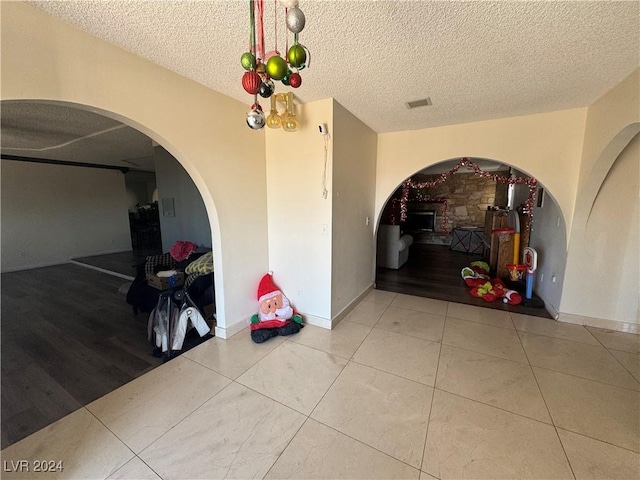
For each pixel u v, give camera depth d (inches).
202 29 59.2
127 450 57.7
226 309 102.7
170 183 164.2
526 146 116.8
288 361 89.4
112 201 289.3
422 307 134.0
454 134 129.8
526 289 144.7
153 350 96.5
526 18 54.8
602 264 108.2
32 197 233.3
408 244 227.1
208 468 54.0
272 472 53.1
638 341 100.1
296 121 93.3
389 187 147.5
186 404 70.8
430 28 58.3
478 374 82.2
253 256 113.0
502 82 84.7
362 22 56.1
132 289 127.6
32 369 86.4
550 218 133.9
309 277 113.3
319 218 106.8
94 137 151.8
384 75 80.3
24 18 50.8
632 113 78.4
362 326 113.9
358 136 123.0
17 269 224.5
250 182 108.7
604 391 74.4
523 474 52.2
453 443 59.1
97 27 58.3
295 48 41.3
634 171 99.5
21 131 135.9
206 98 88.8
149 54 69.5
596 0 49.5
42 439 60.3
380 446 58.5
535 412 67.3
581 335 105.2
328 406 70.0
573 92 91.9
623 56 68.9
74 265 238.7
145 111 72.1
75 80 58.5
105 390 76.3
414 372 83.4
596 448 57.5
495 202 277.7
